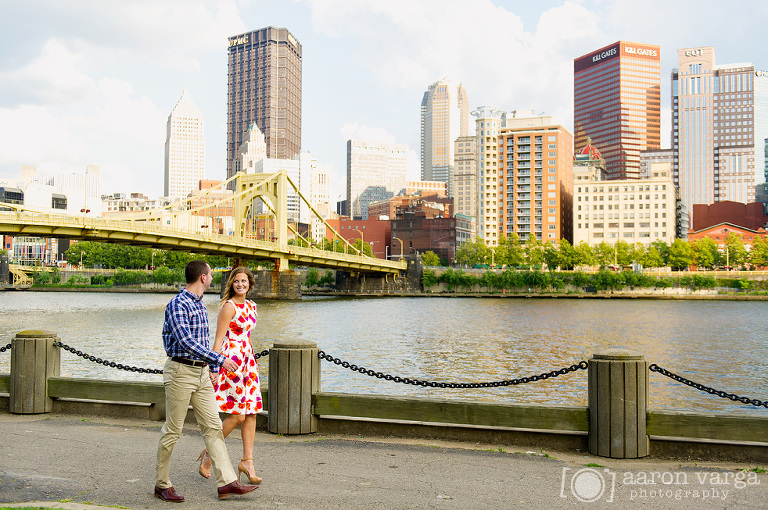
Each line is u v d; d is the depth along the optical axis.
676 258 171.50
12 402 13.34
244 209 113.69
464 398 27.67
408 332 57.00
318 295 148.75
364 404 11.62
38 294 146.12
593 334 56.88
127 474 9.32
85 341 46.97
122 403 13.13
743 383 33.00
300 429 11.73
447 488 8.85
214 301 122.44
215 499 8.34
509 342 49.66
